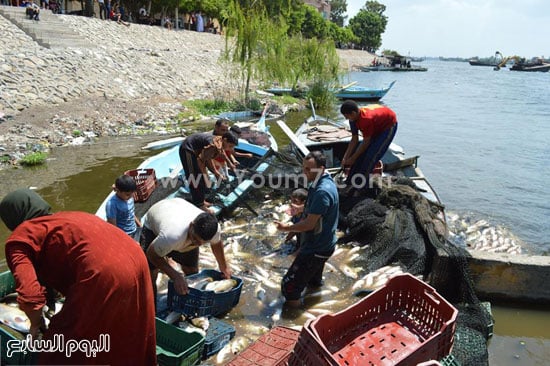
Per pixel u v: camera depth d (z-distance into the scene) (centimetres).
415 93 3612
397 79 5356
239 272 590
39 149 1219
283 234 709
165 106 1897
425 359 341
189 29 4066
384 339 387
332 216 493
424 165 1284
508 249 745
